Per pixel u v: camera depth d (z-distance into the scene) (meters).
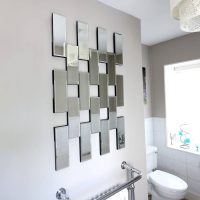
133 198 1.42
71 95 1.21
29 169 1.00
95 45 1.36
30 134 1.00
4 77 0.92
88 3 1.33
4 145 0.91
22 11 0.99
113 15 1.51
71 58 1.19
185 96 2.61
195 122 2.51
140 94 1.74
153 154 2.47
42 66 1.06
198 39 2.17
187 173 2.37
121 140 1.52
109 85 1.46
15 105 0.95
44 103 1.06
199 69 2.45
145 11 1.62
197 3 0.60
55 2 1.13
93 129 1.31
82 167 1.25
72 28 1.22
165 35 2.29
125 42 1.61
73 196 1.19
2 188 0.90
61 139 1.12
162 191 2.06
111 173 1.45
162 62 2.59
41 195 1.04
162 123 2.64
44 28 1.08
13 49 0.95
